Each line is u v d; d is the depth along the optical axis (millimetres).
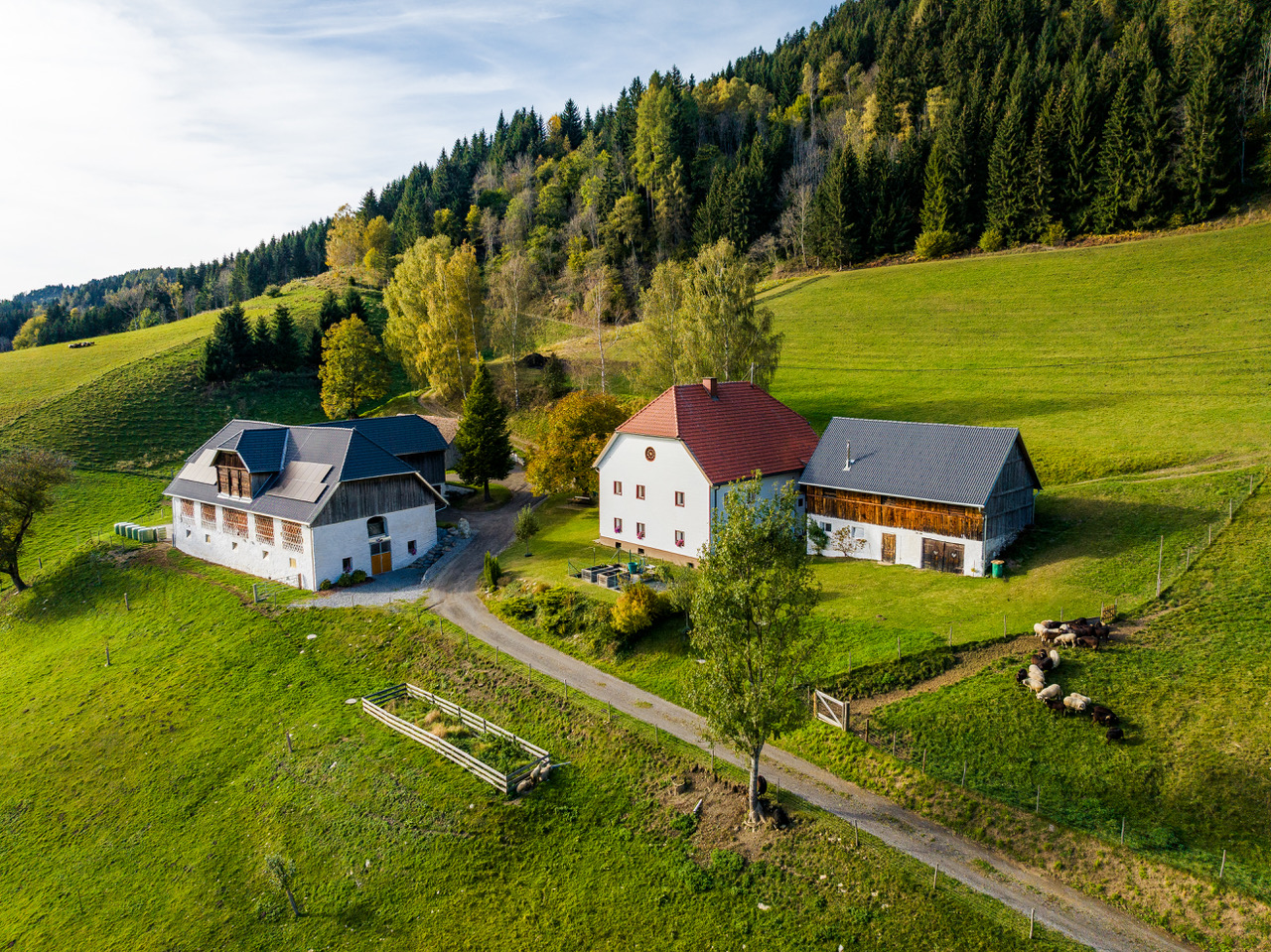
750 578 25688
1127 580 37969
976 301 96188
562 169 168125
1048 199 104438
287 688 40969
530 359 104500
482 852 27469
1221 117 91000
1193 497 44656
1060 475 53281
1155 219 97500
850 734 29422
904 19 156750
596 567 48812
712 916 23281
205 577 57812
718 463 48844
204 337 117375
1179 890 21172
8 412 92875
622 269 139500
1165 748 25922
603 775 30188
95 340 128250
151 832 32781
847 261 120250
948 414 69812
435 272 100188
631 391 91938
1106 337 79125
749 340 70312
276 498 55438
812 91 165125
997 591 40125
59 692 45875
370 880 27406
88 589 59875
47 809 35906
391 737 34719
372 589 51719
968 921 21156
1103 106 102125
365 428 66875
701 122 168000
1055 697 28547
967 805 25281
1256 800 23422
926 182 115438
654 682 36188
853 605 40031
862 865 23562
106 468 83750
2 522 62469
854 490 48031
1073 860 22781
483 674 38594
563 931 24000
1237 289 79812
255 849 30266
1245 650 30000
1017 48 127688
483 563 54969
